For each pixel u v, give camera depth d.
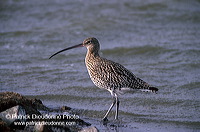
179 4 30.33
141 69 19.22
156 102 15.51
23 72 18.95
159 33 25.09
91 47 15.02
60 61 20.72
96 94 16.52
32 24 26.97
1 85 17.27
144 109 14.93
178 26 26.53
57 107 14.86
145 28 26.06
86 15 28.31
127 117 14.20
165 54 21.42
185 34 24.77
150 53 21.72
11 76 18.42
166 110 14.76
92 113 14.54
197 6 30.08
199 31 25.36
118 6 30.03
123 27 26.17
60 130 11.77
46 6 30.39
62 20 27.50
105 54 21.91
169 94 16.20
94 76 14.52
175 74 18.39
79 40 23.89
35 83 17.64
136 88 13.87
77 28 25.84
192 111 14.55
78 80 18.02
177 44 22.70
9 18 28.25
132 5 30.16
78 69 19.50
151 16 28.30
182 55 21.03
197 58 20.41
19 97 13.56
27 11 29.44
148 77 18.05
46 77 18.41
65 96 16.19
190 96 15.92
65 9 29.62
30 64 20.12
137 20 27.55
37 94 16.30
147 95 16.23
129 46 22.61
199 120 13.65
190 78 17.80
